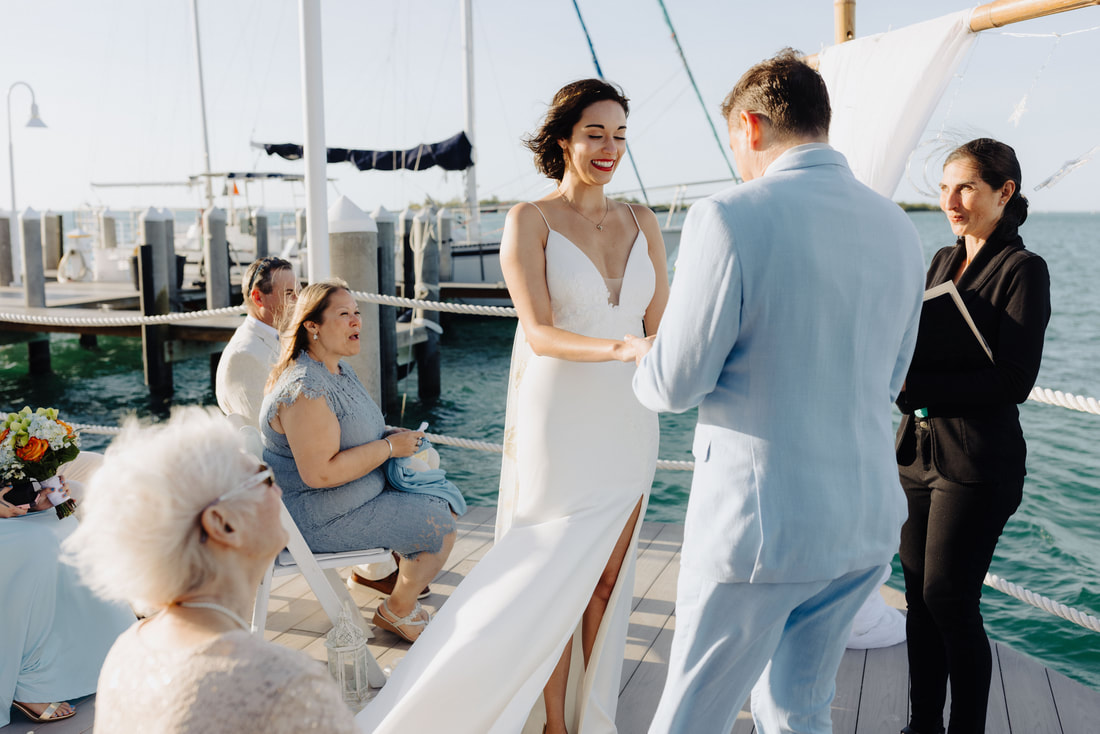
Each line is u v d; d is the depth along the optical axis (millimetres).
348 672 2773
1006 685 2777
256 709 984
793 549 1542
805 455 1544
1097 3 2268
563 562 2213
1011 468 2129
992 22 2609
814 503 1542
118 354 17391
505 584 2213
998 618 5074
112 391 14031
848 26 3107
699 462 1667
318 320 2844
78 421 12289
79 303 15508
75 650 2703
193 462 1117
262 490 1155
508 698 2154
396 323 12719
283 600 3479
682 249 1600
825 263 1519
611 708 2408
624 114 2316
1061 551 6156
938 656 2354
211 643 1043
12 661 2578
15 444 2658
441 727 2100
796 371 1535
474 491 8703
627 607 2439
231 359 3400
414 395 13961
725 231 1512
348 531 2887
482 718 2129
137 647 1089
